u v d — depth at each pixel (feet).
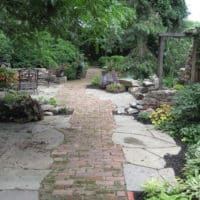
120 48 50.19
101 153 16.39
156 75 42.47
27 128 20.74
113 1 20.17
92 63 71.05
